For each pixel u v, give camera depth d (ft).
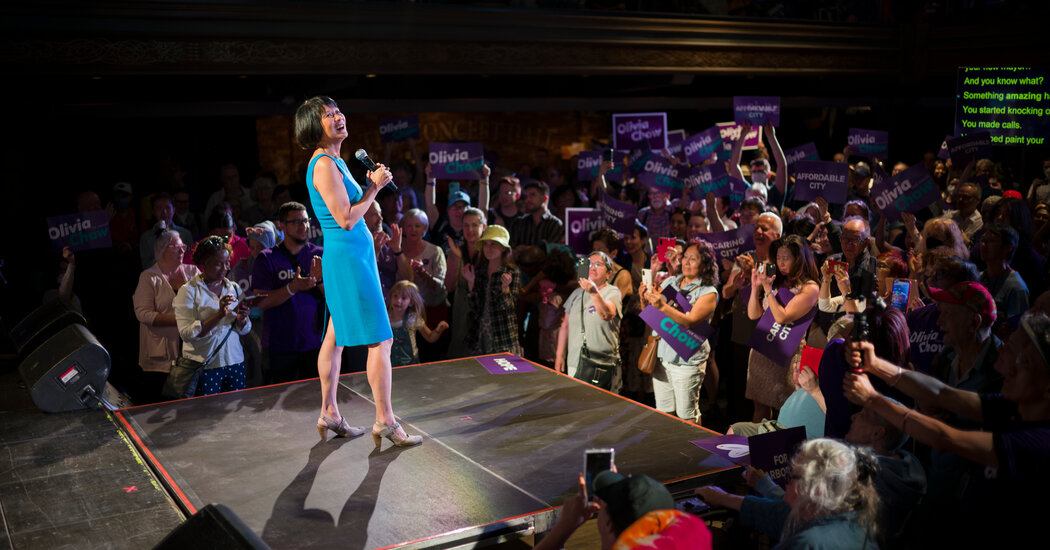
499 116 47.96
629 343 21.99
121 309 26.00
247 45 29.32
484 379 17.04
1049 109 28.09
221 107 34.14
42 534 10.31
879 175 24.09
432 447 13.19
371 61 31.48
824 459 8.64
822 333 16.94
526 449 13.10
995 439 8.69
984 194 29.45
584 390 16.28
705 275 17.69
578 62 35.45
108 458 12.86
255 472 12.14
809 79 46.01
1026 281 18.34
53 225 20.70
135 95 34.09
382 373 13.00
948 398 9.59
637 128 30.19
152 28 27.73
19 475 12.16
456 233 25.80
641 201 33.88
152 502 11.27
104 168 39.99
